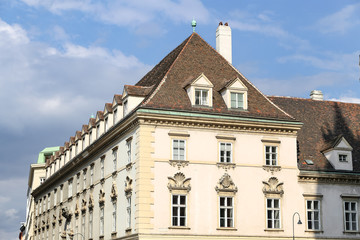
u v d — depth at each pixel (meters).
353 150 59.91
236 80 53.19
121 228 52.25
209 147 50.97
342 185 56.00
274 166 52.94
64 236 71.94
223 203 50.72
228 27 62.72
